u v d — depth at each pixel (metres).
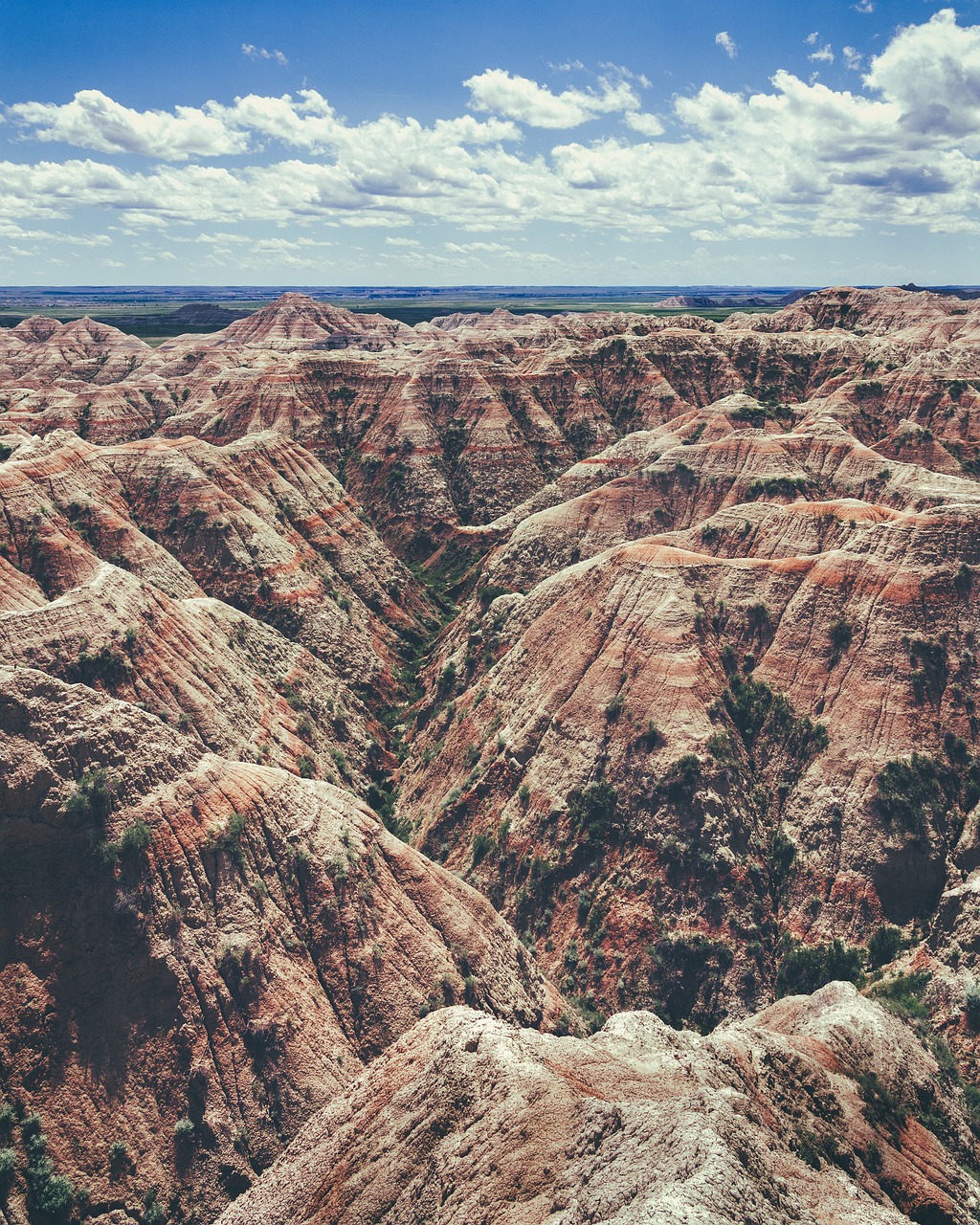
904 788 77.06
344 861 63.12
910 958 68.75
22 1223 46.75
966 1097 56.00
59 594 91.94
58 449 113.38
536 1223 35.00
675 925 75.44
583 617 97.69
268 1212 44.38
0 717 56.75
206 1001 54.25
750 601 93.75
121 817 56.62
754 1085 47.38
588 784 84.75
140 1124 50.53
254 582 116.94
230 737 81.69
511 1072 43.41
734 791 81.31
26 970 52.53
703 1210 30.12
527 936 80.12
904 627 84.81
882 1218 39.03
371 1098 47.19
